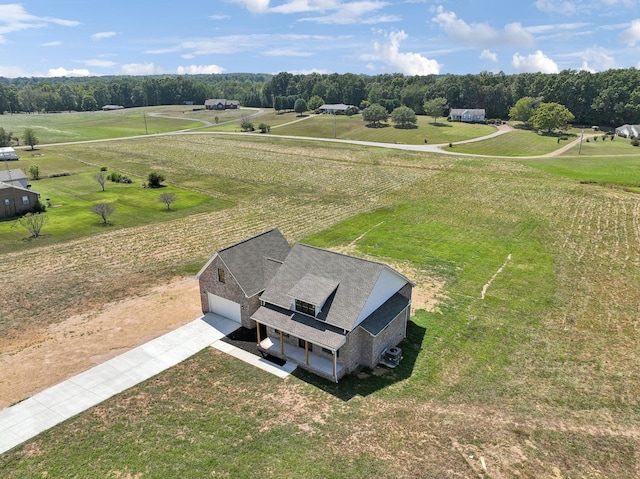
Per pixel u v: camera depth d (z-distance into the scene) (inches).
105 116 7603.4
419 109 7111.2
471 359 1005.2
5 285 1375.5
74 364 958.4
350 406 843.4
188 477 672.4
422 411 832.3
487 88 6756.9
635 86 5615.2
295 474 678.5
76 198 2492.6
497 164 3380.9
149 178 2751.0
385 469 687.7
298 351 1021.8
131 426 780.6
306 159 3718.0
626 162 3437.5
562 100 5935.0
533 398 872.9
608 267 1508.4
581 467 693.9
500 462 702.5
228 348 1031.6
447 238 1808.6
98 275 1456.7
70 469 687.7
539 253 1640.0
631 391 890.7
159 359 983.0
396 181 2888.8
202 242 1782.7
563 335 1099.3
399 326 1055.6
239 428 778.8
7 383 893.2
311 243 1761.8
